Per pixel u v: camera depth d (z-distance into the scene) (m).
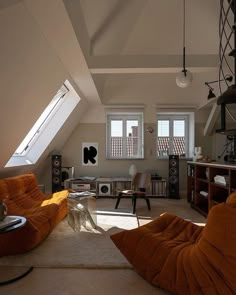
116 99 5.74
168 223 2.35
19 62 2.17
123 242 2.06
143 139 5.78
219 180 3.42
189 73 2.96
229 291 1.51
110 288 1.85
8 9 1.63
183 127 5.97
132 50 4.45
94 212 3.33
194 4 3.61
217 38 4.00
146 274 1.93
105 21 3.18
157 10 3.71
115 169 5.84
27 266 2.16
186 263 1.68
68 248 2.56
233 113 3.12
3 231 1.78
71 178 5.48
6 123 2.69
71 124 5.36
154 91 5.70
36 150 4.66
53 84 3.15
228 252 1.51
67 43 2.49
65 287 1.86
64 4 1.82
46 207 2.99
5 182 3.13
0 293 1.78
